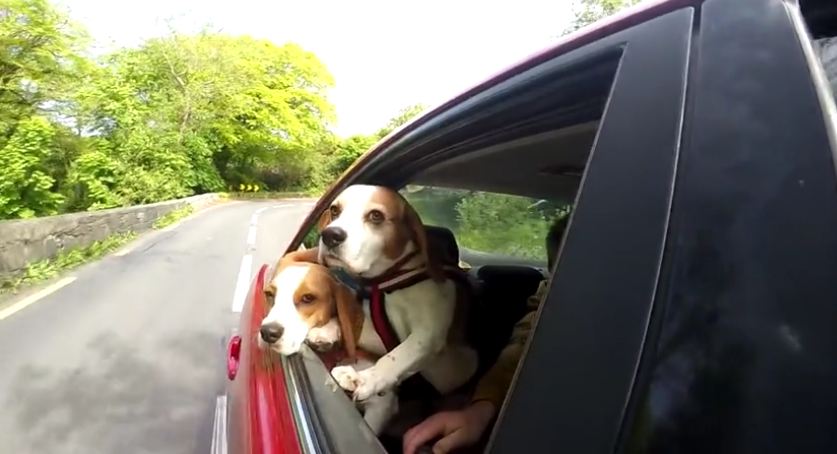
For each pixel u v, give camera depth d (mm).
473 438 1466
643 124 884
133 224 15984
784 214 696
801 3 845
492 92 1401
